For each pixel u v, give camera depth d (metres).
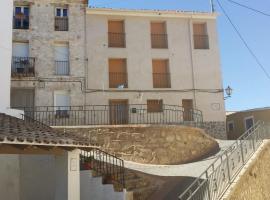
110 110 22.72
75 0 23.02
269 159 13.69
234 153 11.59
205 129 23.72
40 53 21.92
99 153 13.17
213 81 24.61
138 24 24.42
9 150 8.54
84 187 11.33
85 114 21.80
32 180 12.31
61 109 21.56
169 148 17.50
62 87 21.81
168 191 11.95
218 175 10.19
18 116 13.20
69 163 9.23
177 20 25.06
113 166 12.48
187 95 24.06
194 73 24.47
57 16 22.88
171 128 17.84
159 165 16.14
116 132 17.09
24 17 22.44
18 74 21.17
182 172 14.10
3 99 13.01
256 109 26.86
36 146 8.27
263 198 12.15
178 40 24.77
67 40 22.47
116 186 11.18
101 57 23.23
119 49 23.72
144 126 17.48
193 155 17.88
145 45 24.20
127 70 23.58
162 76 24.33
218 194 9.87
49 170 12.48
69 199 9.05
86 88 22.48
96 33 23.52
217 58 25.00
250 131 14.27
